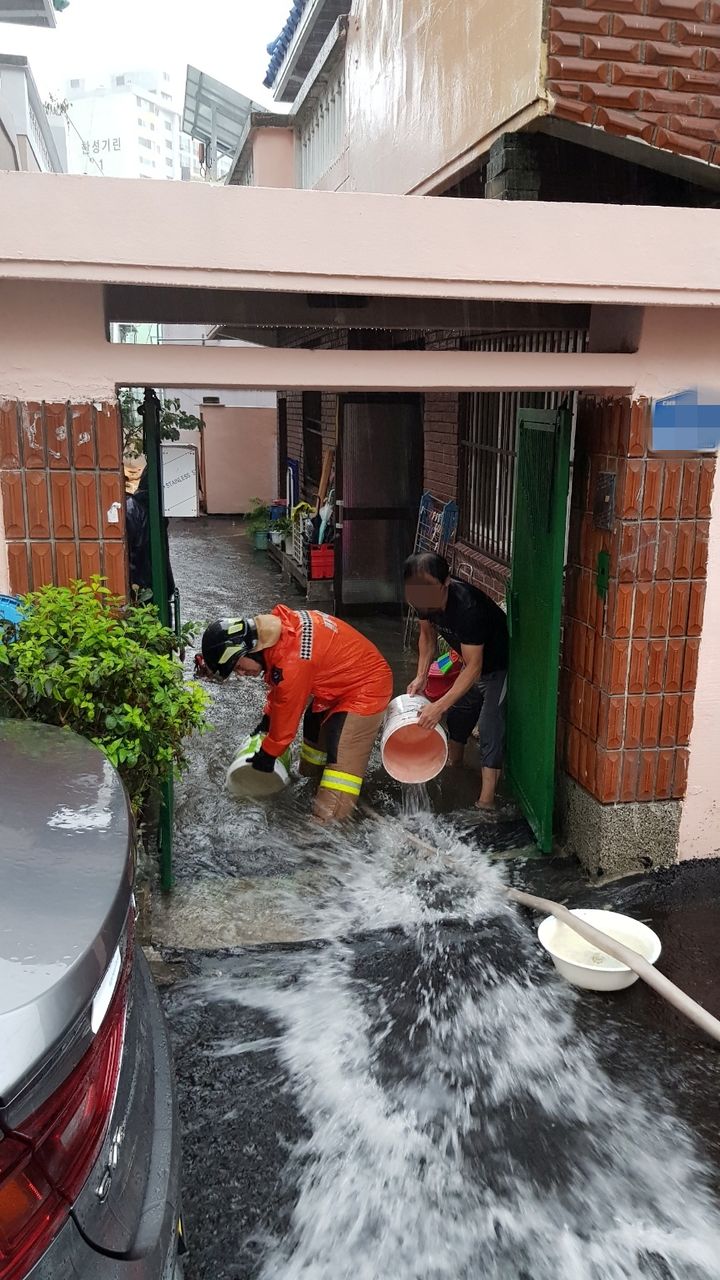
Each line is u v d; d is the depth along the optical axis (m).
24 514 3.54
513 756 5.04
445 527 7.26
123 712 3.22
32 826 1.78
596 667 4.25
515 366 3.68
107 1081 1.54
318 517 9.74
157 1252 1.54
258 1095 3.03
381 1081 3.10
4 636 3.22
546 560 4.33
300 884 4.29
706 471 3.97
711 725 4.31
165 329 17.22
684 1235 2.54
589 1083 3.11
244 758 4.95
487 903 4.18
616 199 4.56
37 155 12.77
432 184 4.92
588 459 4.22
